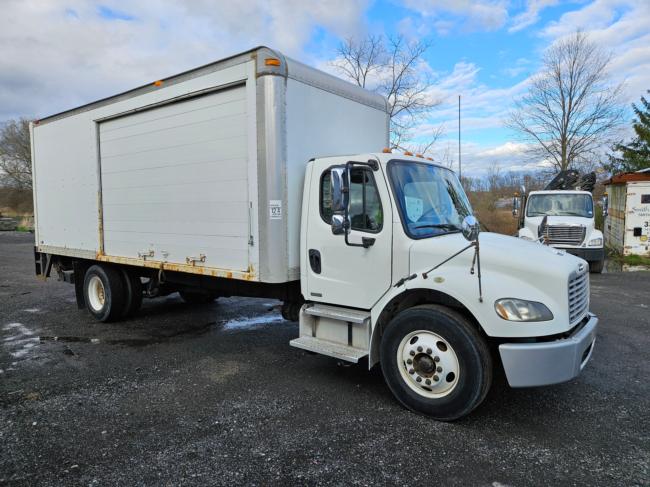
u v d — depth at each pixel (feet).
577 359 11.75
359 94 18.98
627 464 10.54
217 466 10.63
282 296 17.89
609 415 13.07
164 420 13.00
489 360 12.09
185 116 18.08
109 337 21.74
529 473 10.22
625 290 32.65
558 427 12.37
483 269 12.50
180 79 17.88
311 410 13.57
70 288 35.35
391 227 13.83
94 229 23.54
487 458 10.85
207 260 17.71
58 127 25.35
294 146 15.67
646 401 13.98
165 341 21.01
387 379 13.61
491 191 91.30
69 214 25.25
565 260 13.16
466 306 12.14
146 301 30.50
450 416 12.47
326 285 15.30
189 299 29.40
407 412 13.37
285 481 10.02
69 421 12.98
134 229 21.12
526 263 12.23
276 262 15.43
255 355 18.88
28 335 22.16
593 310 26.37
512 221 77.20
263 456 11.03
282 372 16.84
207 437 11.99
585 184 48.16
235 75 15.85
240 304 29.48
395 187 14.06
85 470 10.52
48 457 11.09
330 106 17.29
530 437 11.84
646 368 16.80
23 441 11.87
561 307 11.95
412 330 12.98
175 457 11.03
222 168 16.79
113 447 11.53
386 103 20.93
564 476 10.09
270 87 14.96
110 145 22.03
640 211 49.78
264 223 15.34
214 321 24.88
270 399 14.38
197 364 17.79
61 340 21.24
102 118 21.99
